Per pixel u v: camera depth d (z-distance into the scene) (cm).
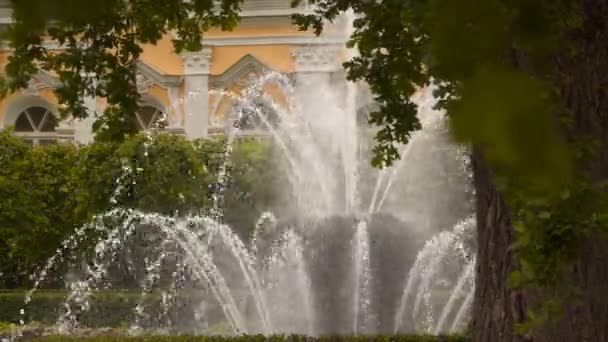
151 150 2678
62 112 1098
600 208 565
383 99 1214
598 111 686
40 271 2783
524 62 462
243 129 3362
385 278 1465
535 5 193
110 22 1026
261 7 3644
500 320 794
